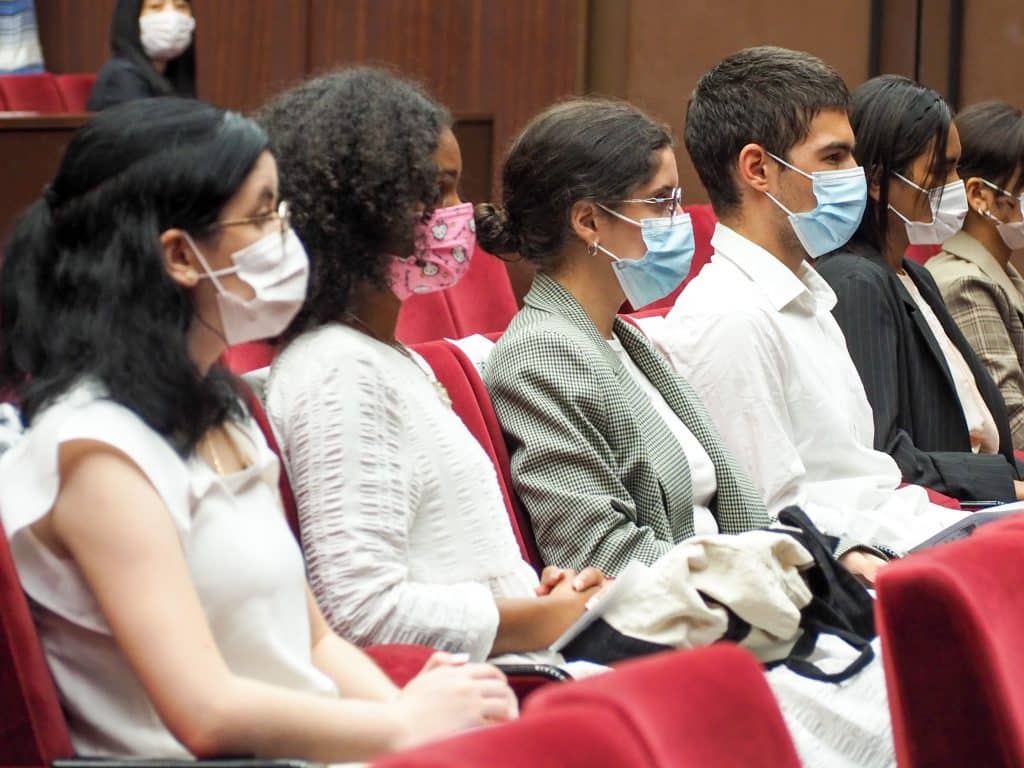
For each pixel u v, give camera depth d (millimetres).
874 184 10570
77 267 5207
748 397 8844
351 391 6395
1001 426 10992
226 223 5328
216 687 4805
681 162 19844
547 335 7863
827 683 6793
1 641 4832
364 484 6320
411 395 6703
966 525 8391
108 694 5125
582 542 7535
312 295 6668
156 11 19125
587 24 20172
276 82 21719
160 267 5191
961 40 18484
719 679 3674
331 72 7059
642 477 7809
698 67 19719
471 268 10820
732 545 6785
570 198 8125
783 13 19219
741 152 9445
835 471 9188
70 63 23781
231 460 5512
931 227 10656
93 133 5258
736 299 9062
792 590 6867
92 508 4898
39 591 5047
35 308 5230
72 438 4941
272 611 5363
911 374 10156
